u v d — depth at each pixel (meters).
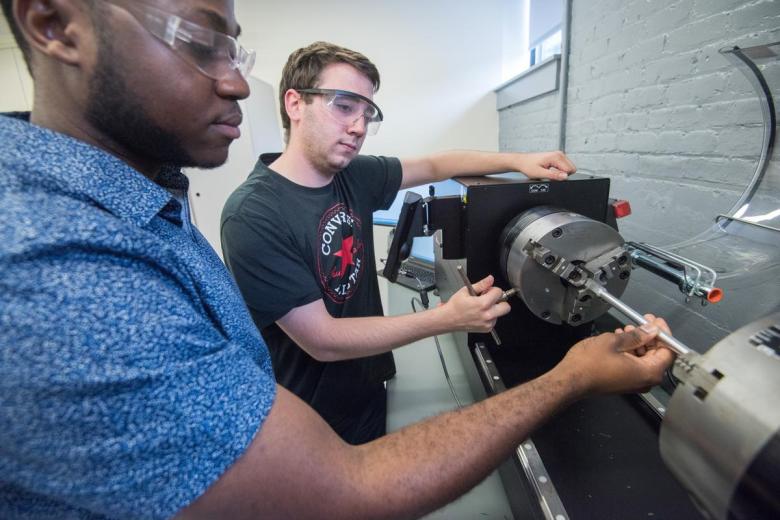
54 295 0.25
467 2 2.46
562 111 1.60
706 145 0.87
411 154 2.77
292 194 0.88
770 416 0.26
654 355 0.50
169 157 0.42
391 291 1.61
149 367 0.28
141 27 0.32
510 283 0.74
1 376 0.23
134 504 0.27
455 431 0.40
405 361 1.16
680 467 0.33
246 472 0.31
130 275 0.30
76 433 0.25
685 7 0.90
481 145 2.72
